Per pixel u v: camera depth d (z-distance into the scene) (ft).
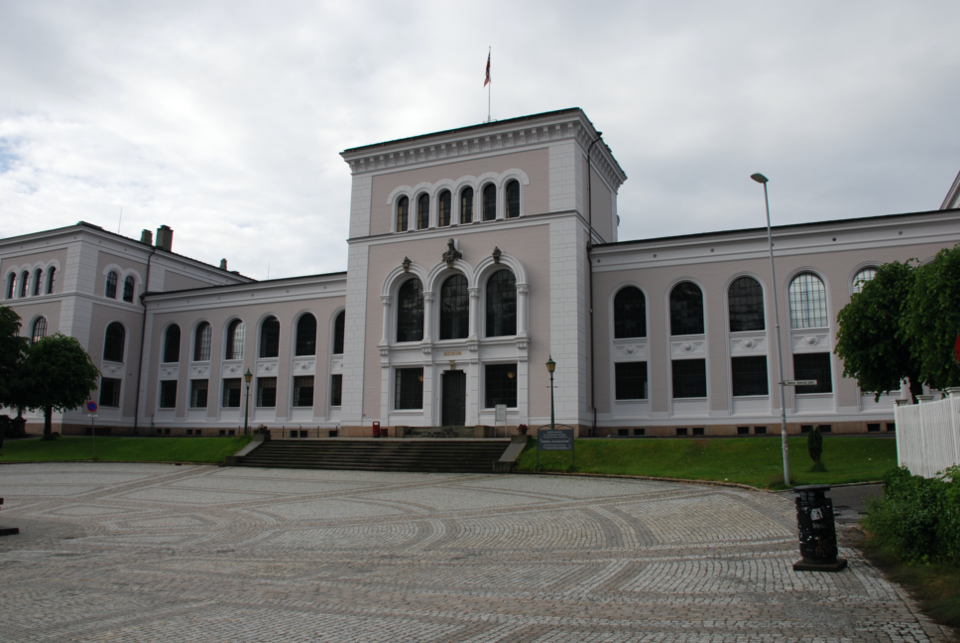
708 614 30.07
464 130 142.31
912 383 92.48
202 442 139.13
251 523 63.26
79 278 178.19
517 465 104.63
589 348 136.87
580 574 39.78
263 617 31.32
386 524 61.16
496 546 50.03
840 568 37.19
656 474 91.56
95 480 102.53
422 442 120.78
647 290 135.74
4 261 192.24
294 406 166.91
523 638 27.40
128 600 35.06
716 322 130.31
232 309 178.09
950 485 36.99
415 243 144.97
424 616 31.14
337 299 166.09
